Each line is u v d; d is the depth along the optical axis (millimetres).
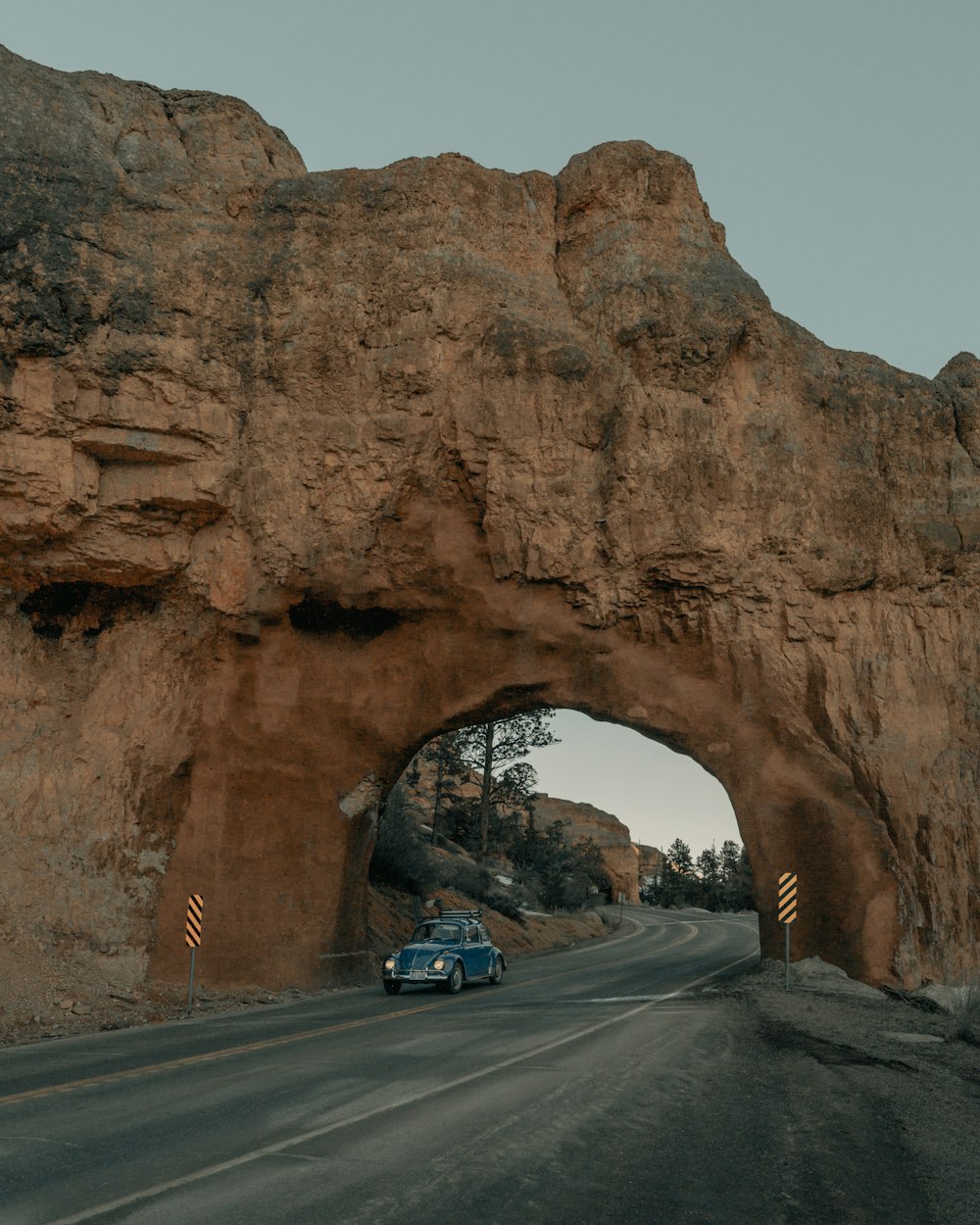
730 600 23359
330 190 23797
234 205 23375
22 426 20219
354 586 22781
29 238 20547
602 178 25312
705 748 23312
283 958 22438
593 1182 6605
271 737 23047
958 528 24688
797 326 25500
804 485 23828
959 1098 9961
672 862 114625
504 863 72750
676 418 23250
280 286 22906
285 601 22641
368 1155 7098
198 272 22188
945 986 20781
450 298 23312
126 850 21438
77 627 22547
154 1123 8125
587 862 86625
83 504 20766
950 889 22422
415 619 23562
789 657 23422
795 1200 6379
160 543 21906
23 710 21406
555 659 23562
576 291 24828
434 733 24031
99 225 21391
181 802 22391
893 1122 8602
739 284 24562
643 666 23484
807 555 23672
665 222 25078
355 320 22969
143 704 22172
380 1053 12070
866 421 25000
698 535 22875
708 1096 9453
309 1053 12203
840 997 19172
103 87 23469
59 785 21188
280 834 23031
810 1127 8312
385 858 36844
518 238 24984
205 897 21953
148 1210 5832
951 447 25266
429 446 22859
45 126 21484
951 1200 6535
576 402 23234
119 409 20906
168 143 23656
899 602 24266
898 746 23141
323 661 23469
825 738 23188
